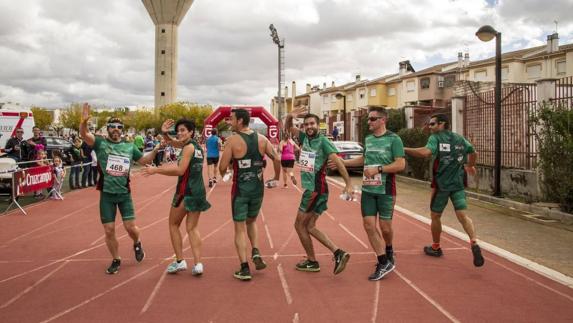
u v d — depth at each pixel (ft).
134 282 17.66
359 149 62.75
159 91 217.36
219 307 15.05
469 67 139.64
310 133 18.20
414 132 55.62
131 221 19.52
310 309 14.85
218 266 19.72
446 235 25.63
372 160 18.22
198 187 18.21
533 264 19.52
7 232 27.20
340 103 206.59
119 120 18.94
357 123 88.63
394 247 23.00
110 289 16.89
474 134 46.65
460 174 19.69
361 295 16.10
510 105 40.73
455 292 16.35
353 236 25.50
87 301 15.70
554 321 13.85
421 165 53.67
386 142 18.07
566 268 19.36
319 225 28.58
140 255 20.13
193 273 18.17
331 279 17.88
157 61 215.72
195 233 18.61
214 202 38.19
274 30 112.68
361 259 20.81
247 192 17.81
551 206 32.73
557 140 31.76
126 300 15.76
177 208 18.29
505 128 41.52
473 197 40.73
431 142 19.60
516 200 36.50
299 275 18.40
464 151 19.85
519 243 23.80
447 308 14.88
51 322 13.99
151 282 17.63
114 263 19.06
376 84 178.09
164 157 91.25
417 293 16.26
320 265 19.83
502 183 40.57
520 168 39.47
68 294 16.42
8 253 22.33
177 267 18.48
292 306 15.11
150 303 15.46
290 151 47.91
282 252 22.06
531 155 38.09
